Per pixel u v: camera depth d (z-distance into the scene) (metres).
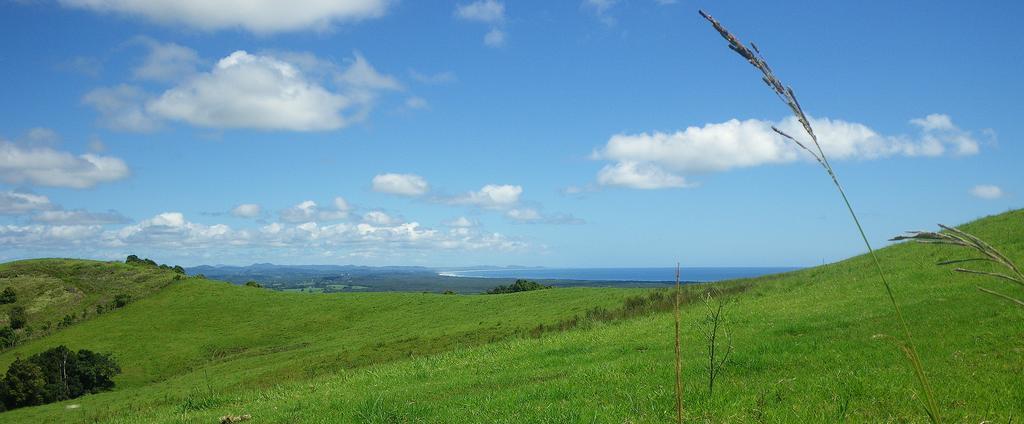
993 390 8.42
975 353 10.97
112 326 82.69
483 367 20.98
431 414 11.64
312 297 92.88
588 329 30.62
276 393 21.16
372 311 81.50
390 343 47.91
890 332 14.16
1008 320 13.45
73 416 41.56
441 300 82.00
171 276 105.62
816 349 13.30
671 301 35.69
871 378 9.57
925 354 11.25
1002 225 32.41
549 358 20.50
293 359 52.72
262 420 14.88
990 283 20.30
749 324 20.66
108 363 61.31
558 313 51.38
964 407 7.69
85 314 88.06
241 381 39.59
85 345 74.62
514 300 71.06
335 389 20.34
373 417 11.84
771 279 37.72
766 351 13.84
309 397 18.70
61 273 104.88
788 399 8.95
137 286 100.38
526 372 17.94
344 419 12.43
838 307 21.64
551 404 10.91
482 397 13.10
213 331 79.38
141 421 19.39
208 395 22.70
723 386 10.28
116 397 49.25
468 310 69.56
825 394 9.00
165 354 70.25
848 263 36.25
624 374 13.52
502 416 10.41
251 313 86.19
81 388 55.25
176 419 17.45
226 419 15.23
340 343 61.53
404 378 21.08
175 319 84.75
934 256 29.53
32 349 74.75
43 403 51.56
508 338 36.50
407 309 79.38
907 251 33.88
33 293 96.00
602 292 65.38
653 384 11.64
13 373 51.53
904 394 8.46
